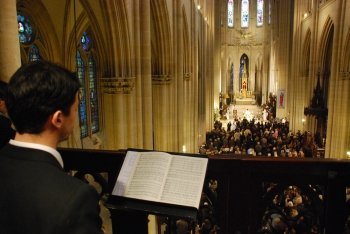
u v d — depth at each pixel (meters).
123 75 9.73
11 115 1.46
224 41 47.09
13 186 1.33
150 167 2.60
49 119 1.47
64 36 14.45
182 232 3.13
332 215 2.74
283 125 28.88
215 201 2.94
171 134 15.33
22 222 1.26
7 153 1.44
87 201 1.32
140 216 2.80
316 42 23.09
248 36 47.91
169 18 13.77
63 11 13.62
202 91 26.00
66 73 1.55
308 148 17.75
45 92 1.42
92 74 19.23
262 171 2.77
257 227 2.93
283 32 35.78
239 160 2.77
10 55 4.45
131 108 10.17
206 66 29.28
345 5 16.83
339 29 17.30
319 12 22.45
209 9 30.19
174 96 15.19
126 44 9.63
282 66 36.28
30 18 13.54
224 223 2.95
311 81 23.67
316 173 2.70
